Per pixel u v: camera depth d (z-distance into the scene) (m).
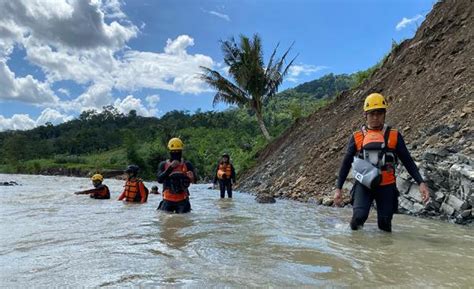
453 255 3.79
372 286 2.86
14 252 4.01
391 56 14.84
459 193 6.25
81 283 2.99
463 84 8.99
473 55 9.69
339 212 7.54
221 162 12.27
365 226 5.58
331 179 10.54
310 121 18.00
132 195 10.14
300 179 12.02
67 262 3.58
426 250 4.01
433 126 8.39
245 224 5.86
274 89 25.70
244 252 3.92
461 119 7.83
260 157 21.17
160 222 6.13
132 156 38.62
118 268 3.37
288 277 3.07
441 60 10.80
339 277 3.07
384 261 3.55
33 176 43.88
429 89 10.13
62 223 6.05
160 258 3.70
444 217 6.32
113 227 5.60
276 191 12.81
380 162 5.06
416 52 12.54
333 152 11.97
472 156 6.45
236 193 14.72
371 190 5.21
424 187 4.96
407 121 9.70
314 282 2.95
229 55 25.47
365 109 5.21
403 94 11.35
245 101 26.11
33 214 7.32
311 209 8.12
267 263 3.49
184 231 5.21
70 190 15.78
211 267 3.36
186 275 3.14
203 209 8.26
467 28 10.91
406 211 6.99
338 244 4.31
